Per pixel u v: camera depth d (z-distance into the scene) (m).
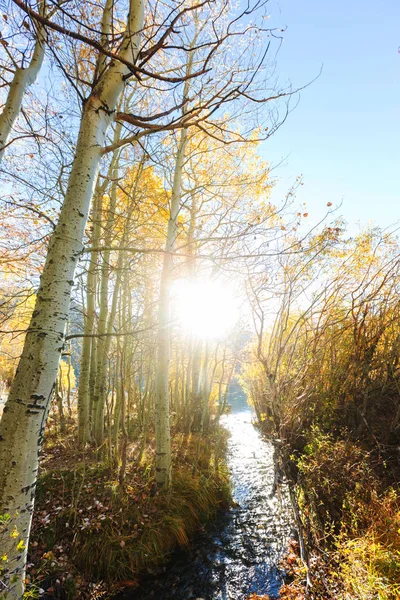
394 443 5.85
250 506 5.63
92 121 2.18
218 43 2.05
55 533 3.88
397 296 7.60
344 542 3.37
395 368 7.02
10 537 1.60
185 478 5.42
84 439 5.76
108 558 3.75
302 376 8.16
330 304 8.38
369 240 7.75
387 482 4.55
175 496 4.91
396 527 3.38
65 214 2.04
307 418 7.75
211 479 5.90
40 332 1.84
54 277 1.93
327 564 3.36
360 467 4.68
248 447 9.58
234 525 5.00
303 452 6.96
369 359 7.24
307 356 8.30
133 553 3.88
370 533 3.36
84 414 5.95
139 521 4.25
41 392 1.79
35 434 1.76
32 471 1.74
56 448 6.16
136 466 5.48
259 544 4.51
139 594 3.58
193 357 11.07
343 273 8.06
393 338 7.38
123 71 2.33
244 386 15.89
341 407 7.25
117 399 5.43
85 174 2.12
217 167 6.85
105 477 4.94
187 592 3.64
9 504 1.62
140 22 2.47
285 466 6.74
